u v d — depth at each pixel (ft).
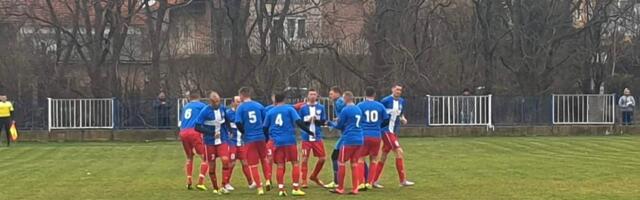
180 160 146.00
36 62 241.76
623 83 287.89
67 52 246.27
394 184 102.73
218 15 256.52
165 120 216.13
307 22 256.11
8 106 189.26
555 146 174.91
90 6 257.75
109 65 248.52
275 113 91.40
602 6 256.52
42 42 252.01
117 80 247.29
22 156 156.35
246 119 92.58
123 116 215.51
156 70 250.57
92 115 213.87
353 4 255.29
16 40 246.27
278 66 246.68
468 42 262.47
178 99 216.95
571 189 95.71
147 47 267.18
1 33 245.24
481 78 257.34
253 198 90.12
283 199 89.20
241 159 99.86
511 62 261.44
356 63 251.80
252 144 92.89
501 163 133.49
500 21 262.47
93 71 243.40
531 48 260.62
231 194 93.97
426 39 261.44
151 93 247.09
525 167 125.39
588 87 274.77
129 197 91.25
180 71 255.09
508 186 99.40
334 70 250.78
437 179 108.47
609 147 171.12
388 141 99.30
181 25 277.23
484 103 223.10
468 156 149.89
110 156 155.94
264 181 107.04
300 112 98.63
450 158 145.18
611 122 225.56
